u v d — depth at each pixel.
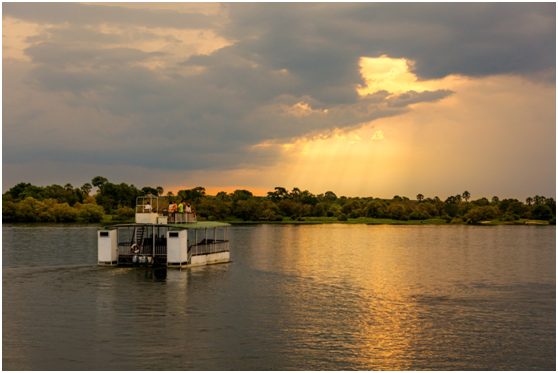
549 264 86.38
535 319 43.47
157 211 68.88
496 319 43.34
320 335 37.88
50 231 157.88
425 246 127.75
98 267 67.62
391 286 60.25
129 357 32.44
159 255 67.50
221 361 32.12
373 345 35.81
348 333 38.50
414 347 35.56
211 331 38.28
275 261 86.19
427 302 50.28
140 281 57.25
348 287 58.88
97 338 36.03
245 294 52.28
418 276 69.62
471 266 82.94
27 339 35.59
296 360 32.56
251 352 33.84
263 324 40.62
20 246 103.88
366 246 126.25
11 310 43.59
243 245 123.75
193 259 69.31
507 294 55.28
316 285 59.72
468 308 47.56
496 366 32.28
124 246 69.31
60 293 50.50
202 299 49.06
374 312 45.41
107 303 46.47
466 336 38.22
